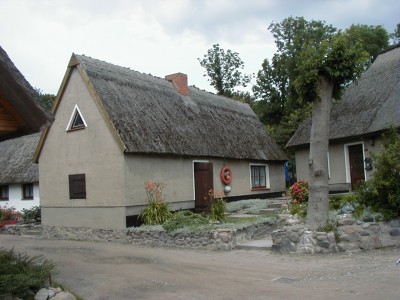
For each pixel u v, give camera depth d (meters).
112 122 15.18
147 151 15.48
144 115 16.83
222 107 23.33
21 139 28.00
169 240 13.41
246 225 13.21
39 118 7.00
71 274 9.31
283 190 24.95
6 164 26.28
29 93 6.83
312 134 11.28
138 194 15.45
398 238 10.73
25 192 25.27
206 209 17.62
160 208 15.24
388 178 10.71
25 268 7.29
